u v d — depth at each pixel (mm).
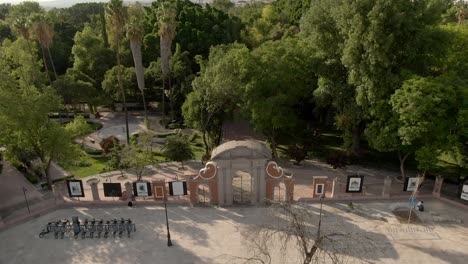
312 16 42062
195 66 67938
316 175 42188
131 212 35094
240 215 34188
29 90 39094
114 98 64875
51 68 75750
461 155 34656
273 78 42062
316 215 33844
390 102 35375
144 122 62156
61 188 39906
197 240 30641
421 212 34219
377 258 28109
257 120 43531
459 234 31172
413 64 39719
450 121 34156
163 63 55844
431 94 33219
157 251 29375
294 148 44938
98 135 56156
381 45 36375
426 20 37562
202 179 35219
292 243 29688
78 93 60344
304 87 46094
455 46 42719
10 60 56281
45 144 37594
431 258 28203
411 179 36250
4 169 43844
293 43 48531
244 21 89562
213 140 50625
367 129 38750
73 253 29375
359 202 36094
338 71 43844
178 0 77562
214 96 44125
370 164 45188
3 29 83500
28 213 34906
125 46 71000
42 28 55188
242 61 42250
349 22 37719
